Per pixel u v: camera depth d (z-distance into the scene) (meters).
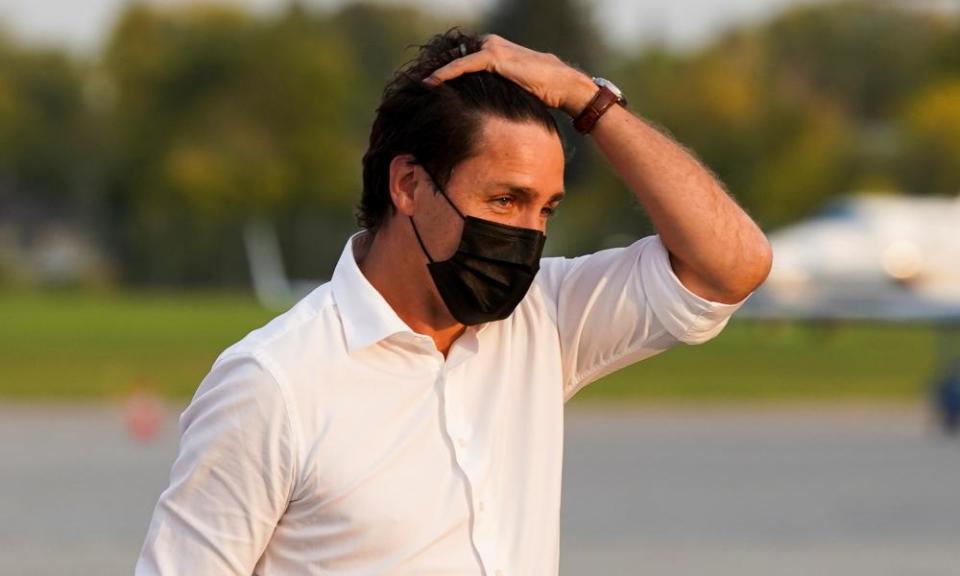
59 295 165.25
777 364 83.50
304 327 8.89
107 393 64.75
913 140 187.62
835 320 94.69
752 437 51.88
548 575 9.01
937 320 92.06
